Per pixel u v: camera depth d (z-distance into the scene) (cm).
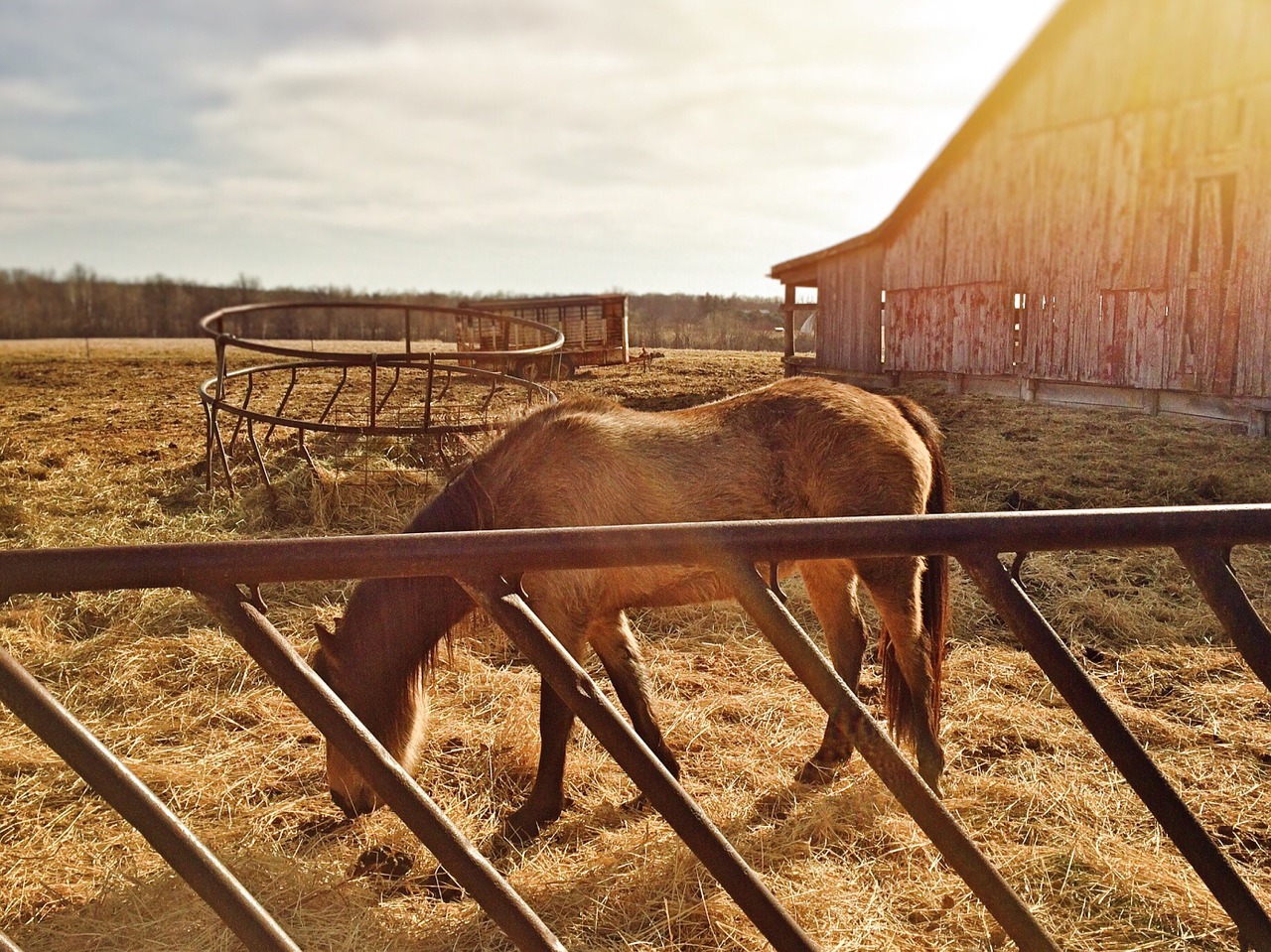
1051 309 1114
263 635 133
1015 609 144
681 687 386
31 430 1023
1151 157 955
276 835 277
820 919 230
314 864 261
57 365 1914
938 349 1280
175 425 1065
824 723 348
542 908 240
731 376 1541
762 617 143
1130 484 693
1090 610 450
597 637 318
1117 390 1053
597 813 289
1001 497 671
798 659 144
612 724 143
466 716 359
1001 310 1178
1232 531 143
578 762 318
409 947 227
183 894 243
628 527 139
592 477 303
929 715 299
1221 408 936
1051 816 279
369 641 255
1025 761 311
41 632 424
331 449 831
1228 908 151
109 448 900
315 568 132
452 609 274
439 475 673
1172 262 970
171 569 128
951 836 151
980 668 389
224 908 133
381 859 263
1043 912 231
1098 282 1050
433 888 252
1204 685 368
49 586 125
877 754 148
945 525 143
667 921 231
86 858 262
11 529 592
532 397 747
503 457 306
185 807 292
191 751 328
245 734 341
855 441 314
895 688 316
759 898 145
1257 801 285
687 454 312
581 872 255
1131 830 268
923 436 342
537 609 285
